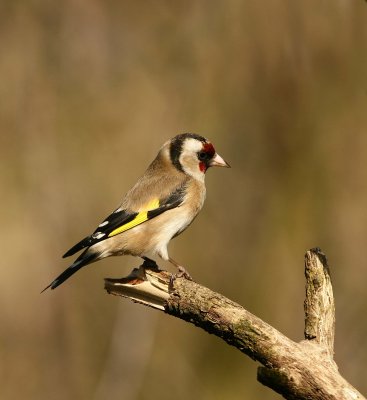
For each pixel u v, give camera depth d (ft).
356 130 44.96
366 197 45.09
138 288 22.20
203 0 47.39
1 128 49.34
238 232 46.83
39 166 49.16
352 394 17.79
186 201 28.50
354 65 44.14
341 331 43.52
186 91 48.11
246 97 46.29
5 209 48.39
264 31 44.91
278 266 45.68
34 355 47.06
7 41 50.14
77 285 47.78
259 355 18.69
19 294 47.67
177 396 45.32
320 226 45.34
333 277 44.62
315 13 44.06
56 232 48.65
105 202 48.83
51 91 50.19
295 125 45.62
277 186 46.19
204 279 46.62
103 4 50.65
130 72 50.01
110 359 45.68
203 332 46.26
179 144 29.53
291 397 18.07
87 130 49.83
